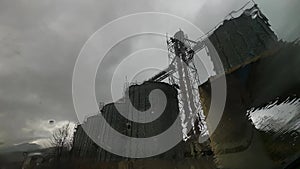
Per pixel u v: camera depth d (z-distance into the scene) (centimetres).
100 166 3388
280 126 1058
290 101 1041
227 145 1393
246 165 1224
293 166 663
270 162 1065
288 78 1077
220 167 1409
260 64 1288
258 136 1183
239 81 1416
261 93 1253
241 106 1369
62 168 3731
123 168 3141
